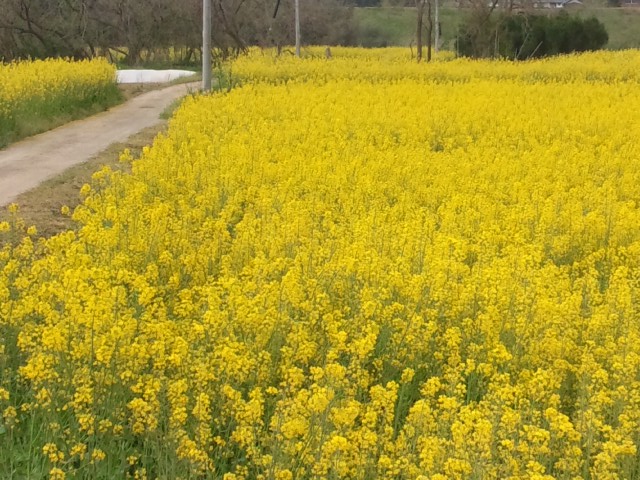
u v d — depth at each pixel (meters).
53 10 46.28
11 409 4.82
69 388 4.98
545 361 5.84
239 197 10.36
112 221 9.18
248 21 54.84
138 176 11.39
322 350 5.75
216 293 5.95
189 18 52.34
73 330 5.23
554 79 28.11
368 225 8.72
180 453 4.48
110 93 27.56
